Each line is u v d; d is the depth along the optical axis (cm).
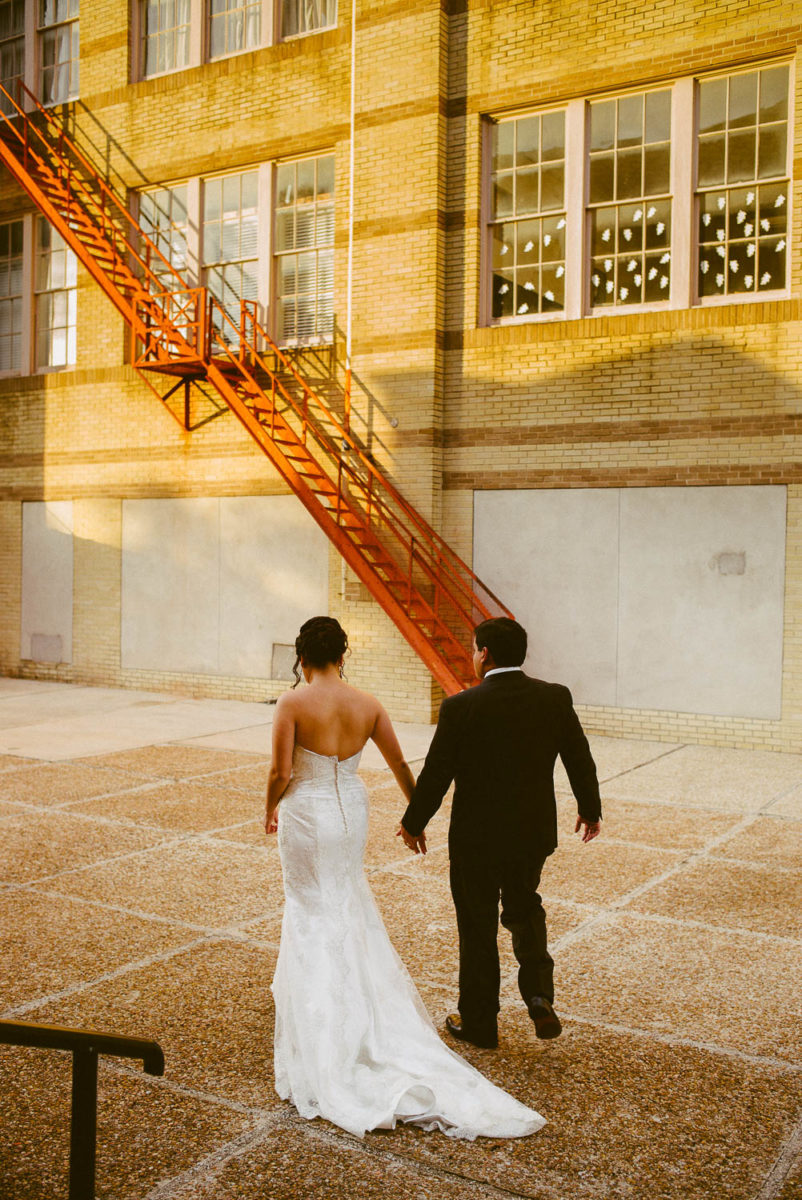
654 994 468
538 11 1198
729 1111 365
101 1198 309
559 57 1188
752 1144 344
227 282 1448
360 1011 371
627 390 1162
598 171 1191
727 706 1123
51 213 1418
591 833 416
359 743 399
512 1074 391
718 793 891
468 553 1260
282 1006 382
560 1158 335
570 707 409
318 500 1256
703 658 1134
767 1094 378
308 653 403
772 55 1083
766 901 600
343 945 377
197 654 1478
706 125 1134
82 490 1574
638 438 1158
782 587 1091
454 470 1266
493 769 394
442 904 590
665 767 1007
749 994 468
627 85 1158
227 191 1445
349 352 1312
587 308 1202
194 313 1460
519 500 1230
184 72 1453
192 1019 435
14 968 487
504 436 1234
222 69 1419
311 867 386
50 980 473
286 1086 372
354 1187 318
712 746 1129
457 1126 346
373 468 1261
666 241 1155
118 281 1447
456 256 1258
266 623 1415
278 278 1408
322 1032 365
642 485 1159
